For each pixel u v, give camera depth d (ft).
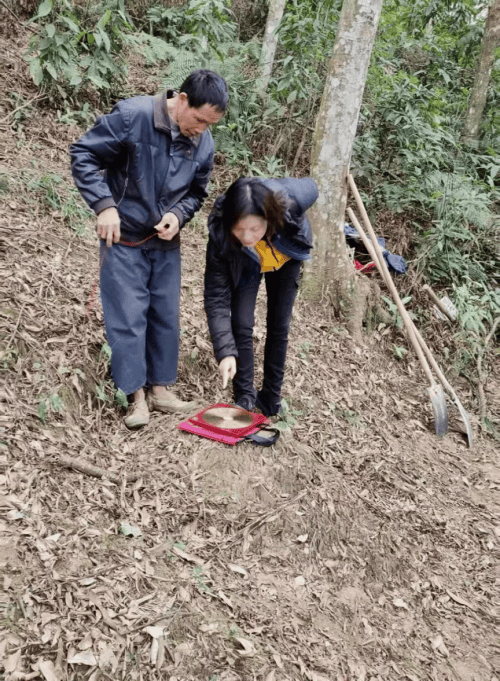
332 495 9.48
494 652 8.23
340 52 14.21
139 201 8.35
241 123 19.17
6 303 9.65
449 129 22.76
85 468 7.88
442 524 10.53
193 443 9.05
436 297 16.96
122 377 9.06
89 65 16.33
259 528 8.26
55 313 10.06
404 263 17.44
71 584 6.28
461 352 16.74
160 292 9.13
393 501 10.50
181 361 11.04
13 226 11.85
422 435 13.33
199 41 19.15
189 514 8.00
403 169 20.07
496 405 15.78
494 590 9.41
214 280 9.00
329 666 6.85
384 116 19.97
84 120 16.70
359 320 15.38
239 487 8.72
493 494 12.02
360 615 7.94
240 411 9.64
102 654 5.70
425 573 9.29
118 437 8.99
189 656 6.13
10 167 13.69
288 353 13.15
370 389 13.82
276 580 7.74
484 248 20.11
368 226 14.08
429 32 27.71
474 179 21.48
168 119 8.04
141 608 6.39
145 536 7.41
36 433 8.04
